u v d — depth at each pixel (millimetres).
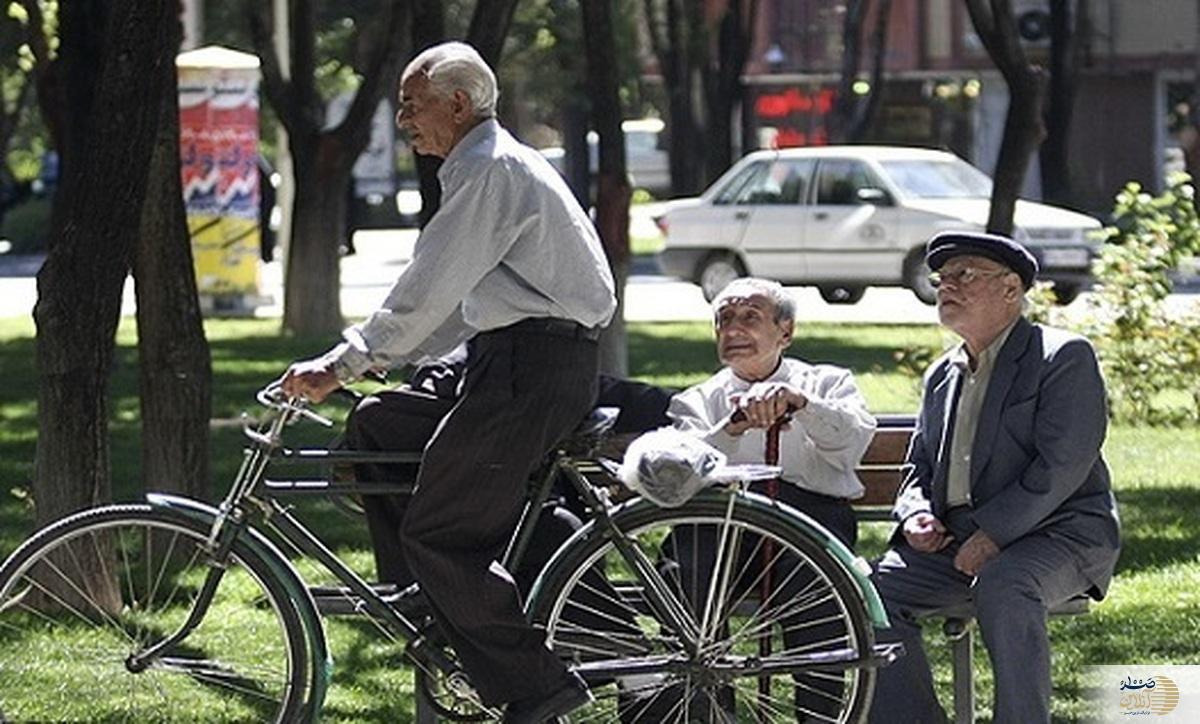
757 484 21000
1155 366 48750
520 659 19453
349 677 25625
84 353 26656
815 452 21297
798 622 20172
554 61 128625
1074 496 20938
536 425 19281
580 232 19375
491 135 19344
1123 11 144250
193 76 79312
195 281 29578
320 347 67312
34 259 124188
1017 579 20203
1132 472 41688
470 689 19984
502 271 19266
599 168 50375
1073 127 144875
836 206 82938
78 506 26625
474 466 19266
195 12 81562
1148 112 144375
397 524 20188
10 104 135500
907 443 23016
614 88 49969
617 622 20062
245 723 22188
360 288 94562
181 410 29453
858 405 21281
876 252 82125
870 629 19734
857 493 21469
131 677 22500
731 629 20672
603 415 19891
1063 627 27906
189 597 24406
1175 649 26500
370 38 117375
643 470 19469
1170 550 33312
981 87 147750
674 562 20219
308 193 71000
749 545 20406
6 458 45125
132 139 26406
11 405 55281
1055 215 79812
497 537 19594
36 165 154375
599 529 19781
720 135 127125
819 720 20219
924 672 21016
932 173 83500
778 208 83875
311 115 70000
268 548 19891
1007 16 49969
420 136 19484
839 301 85875
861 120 125000
